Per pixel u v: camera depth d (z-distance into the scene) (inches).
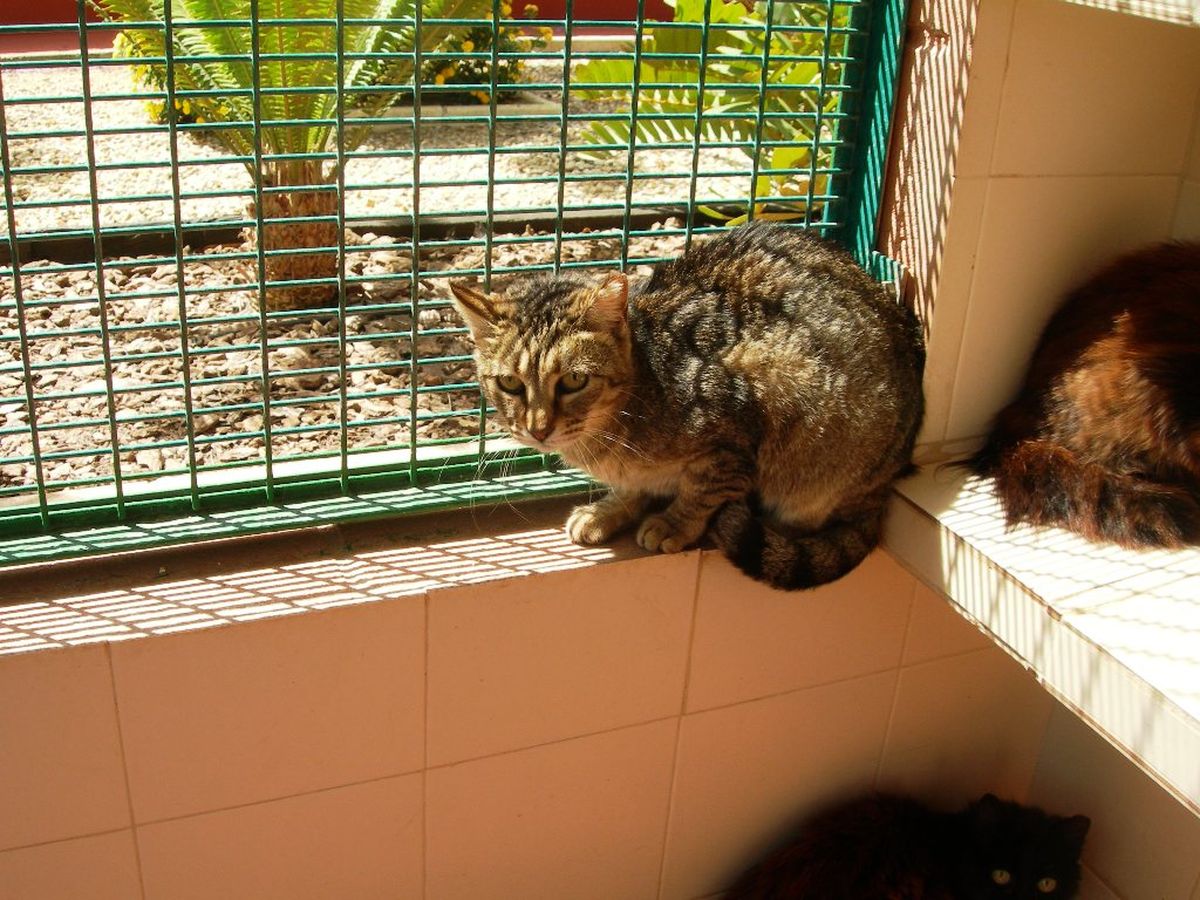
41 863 40.3
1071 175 44.4
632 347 43.9
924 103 43.9
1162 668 37.6
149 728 39.8
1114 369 43.7
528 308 43.0
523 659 43.5
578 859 48.0
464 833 45.5
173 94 38.3
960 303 44.9
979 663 51.4
